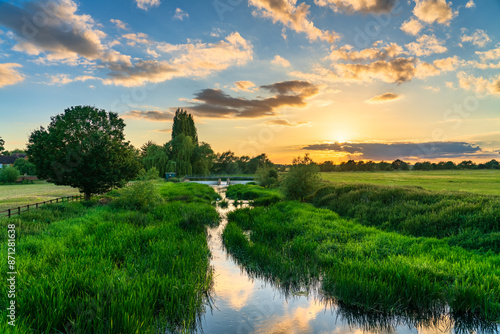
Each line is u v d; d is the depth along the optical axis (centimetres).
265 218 1777
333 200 2325
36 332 498
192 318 622
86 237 1146
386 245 1084
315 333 584
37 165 2264
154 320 588
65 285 635
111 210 2086
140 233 1235
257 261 1019
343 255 1002
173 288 686
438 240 1111
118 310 551
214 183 7931
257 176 5619
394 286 700
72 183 2339
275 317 652
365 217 1695
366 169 14475
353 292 695
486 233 1079
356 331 593
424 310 658
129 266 828
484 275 732
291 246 1163
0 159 9731
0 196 3375
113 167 2486
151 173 2381
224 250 1225
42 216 1686
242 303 724
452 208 1372
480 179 5388
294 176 2828
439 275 753
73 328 514
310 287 815
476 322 611
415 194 1798
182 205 2333
